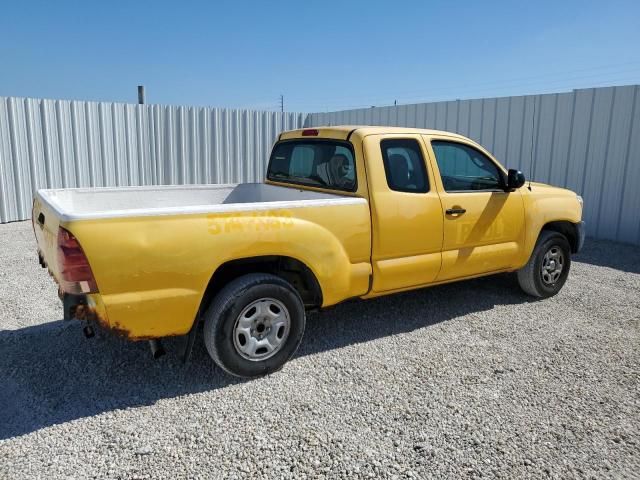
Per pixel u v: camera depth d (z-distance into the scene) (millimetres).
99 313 3180
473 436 3070
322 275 3936
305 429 3119
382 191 4270
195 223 3367
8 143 9867
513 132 10273
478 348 4375
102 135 10984
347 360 4094
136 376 3773
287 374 3834
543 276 5730
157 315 3295
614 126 8977
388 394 3555
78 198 4934
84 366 3918
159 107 11641
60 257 3051
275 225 3666
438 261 4676
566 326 4945
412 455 2887
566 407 3432
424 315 5176
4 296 5613
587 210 9516
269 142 13430
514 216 5238
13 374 3783
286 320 3801
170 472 2717
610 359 4203
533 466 2812
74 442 2965
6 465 2752
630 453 2945
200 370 3877
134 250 3160
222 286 3764
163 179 11922
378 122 12641
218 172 12664
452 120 11180
